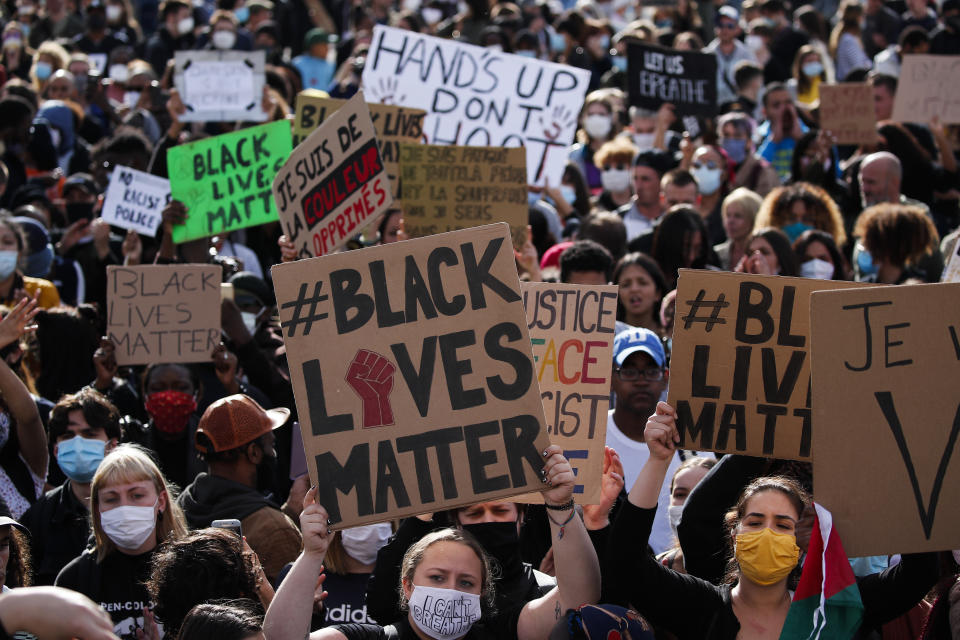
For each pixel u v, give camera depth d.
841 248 8.90
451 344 4.16
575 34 16.19
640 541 4.20
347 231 5.90
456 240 4.21
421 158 7.41
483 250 4.20
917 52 13.62
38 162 11.27
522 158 7.39
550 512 4.08
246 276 7.86
